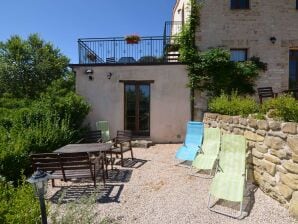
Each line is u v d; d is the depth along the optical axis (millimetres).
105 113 10750
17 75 21031
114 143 7699
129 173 6309
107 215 3975
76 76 10742
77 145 6578
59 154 4871
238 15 11086
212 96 10562
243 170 4531
